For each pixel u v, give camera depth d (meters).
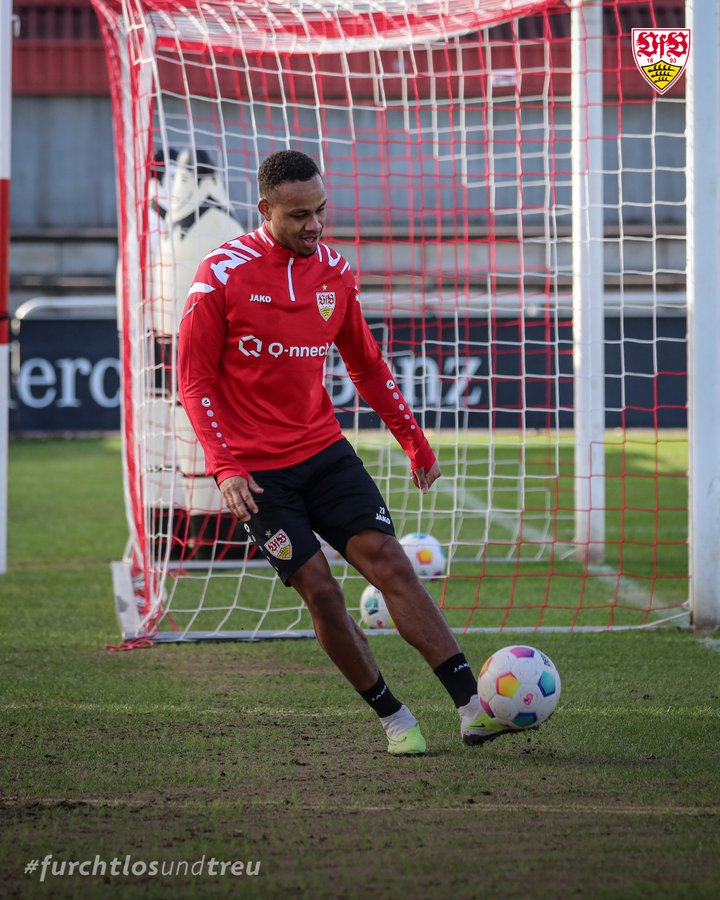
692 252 21.09
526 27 72.12
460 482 47.56
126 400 27.75
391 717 13.49
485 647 19.97
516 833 10.70
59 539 33.81
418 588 13.20
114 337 64.94
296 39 27.36
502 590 25.91
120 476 49.16
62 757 13.45
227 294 12.84
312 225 12.67
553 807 11.46
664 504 40.66
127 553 29.59
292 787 12.23
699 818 11.09
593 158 27.98
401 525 36.97
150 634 20.95
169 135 64.44
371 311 61.41
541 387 61.22
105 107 79.62
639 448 56.34
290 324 12.96
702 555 21.33
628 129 74.94
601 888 9.38
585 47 27.67
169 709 15.83
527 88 70.81
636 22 73.75
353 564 13.33
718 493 21.27
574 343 28.73
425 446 14.15
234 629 22.00
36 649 20.05
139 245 23.17
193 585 26.61
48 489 45.38
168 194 21.11
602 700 16.14
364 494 13.19
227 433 13.21
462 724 13.24
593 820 11.05
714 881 9.52
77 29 82.56
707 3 20.84
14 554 31.23
